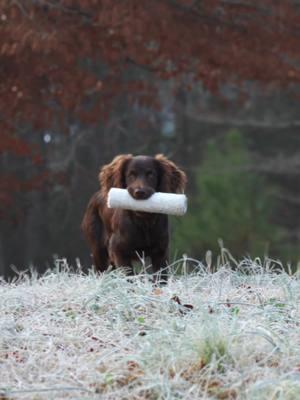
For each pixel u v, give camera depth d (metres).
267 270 8.59
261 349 6.27
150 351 6.21
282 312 7.12
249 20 18.28
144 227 9.51
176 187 9.95
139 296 7.31
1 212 19.72
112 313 7.17
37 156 18.95
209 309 7.09
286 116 28.44
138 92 20.39
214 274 8.22
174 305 7.25
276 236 22.03
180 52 17.53
